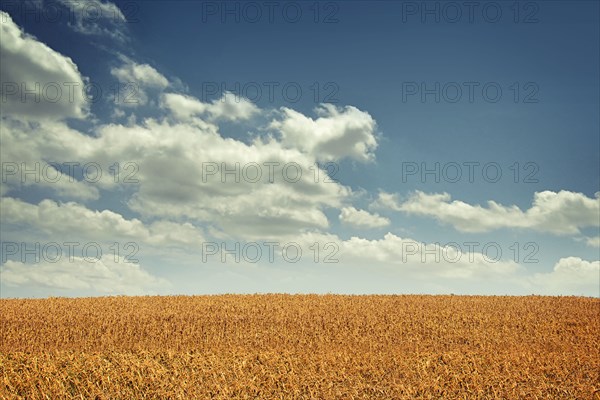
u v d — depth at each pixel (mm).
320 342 27484
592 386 19031
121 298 40875
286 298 41188
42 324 30203
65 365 20156
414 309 36688
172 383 18328
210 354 22594
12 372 18594
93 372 19156
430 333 30141
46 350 23766
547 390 18812
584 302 41250
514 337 29266
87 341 27156
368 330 30562
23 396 17062
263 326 30844
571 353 24969
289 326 31016
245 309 35250
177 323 30875
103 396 17203
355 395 17859
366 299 41156
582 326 32312
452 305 38688
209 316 32781
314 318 32875
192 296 42500
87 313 33156
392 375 20078
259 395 17844
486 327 31734
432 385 18578
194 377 19062
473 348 26547
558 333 30812
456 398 17641
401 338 28828
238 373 19656
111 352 23250
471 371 20672
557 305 39656
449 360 22578
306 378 19219
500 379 19578
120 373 19203
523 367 21344
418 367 20688
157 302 38219
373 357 22250
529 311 36719
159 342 27062
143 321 31266
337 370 20250
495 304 39531
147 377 18734
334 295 43781
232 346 25375
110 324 30266
